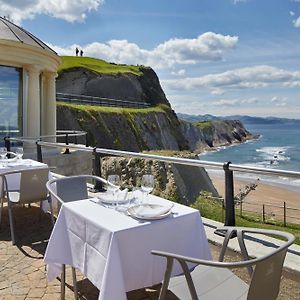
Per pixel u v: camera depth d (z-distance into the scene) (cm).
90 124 3781
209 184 1669
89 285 351
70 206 313
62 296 322
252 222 1272
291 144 10294
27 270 387
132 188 380
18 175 565
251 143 10875
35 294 337
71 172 1233
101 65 6469
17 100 1238
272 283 211
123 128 4347
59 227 317
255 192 2681
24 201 480
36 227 526
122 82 6053
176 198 1321
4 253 433
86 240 283
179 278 257
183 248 290
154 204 314
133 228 261
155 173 1382
